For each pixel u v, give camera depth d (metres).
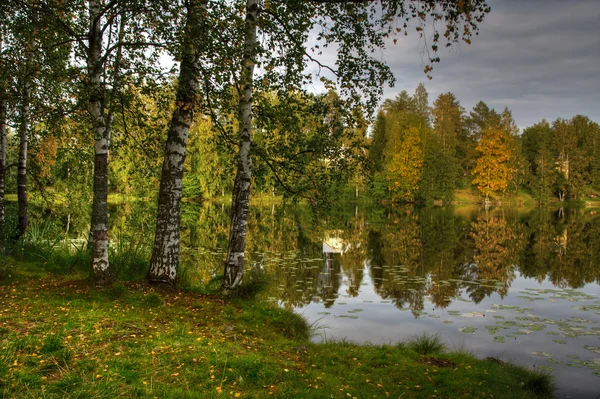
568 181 57.22
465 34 6.39
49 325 5.03
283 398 3.63
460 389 4.70
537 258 15.76
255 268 12.87
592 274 13.00
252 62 6.83
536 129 69.69
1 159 10.23
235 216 8.34
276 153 8.46
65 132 9.27
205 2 6.71
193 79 6.91
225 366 4.11
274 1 7.80
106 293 6.83
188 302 7.21
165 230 7.81
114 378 3.63
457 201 54.34
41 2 6.88
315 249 17.09
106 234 7.35
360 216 34.16
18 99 7.89
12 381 3.38
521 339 7.19
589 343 7.02
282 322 7.15
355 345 6.38
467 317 8.36
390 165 49.25
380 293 10.22
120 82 7.51
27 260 9.62
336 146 8.22
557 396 5.08
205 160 38.44
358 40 8.09
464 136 72.06
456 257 15.71
